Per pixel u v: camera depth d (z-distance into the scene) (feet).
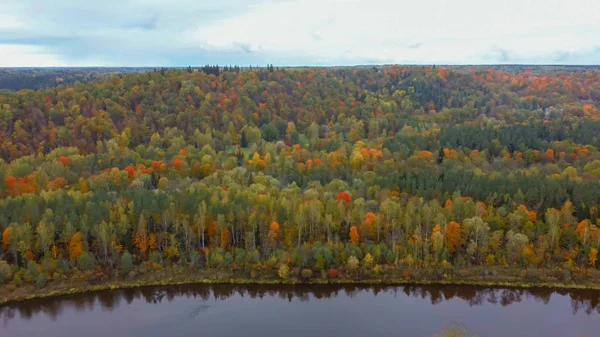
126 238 379.96
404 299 351.46
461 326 309.83
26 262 358.43
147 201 393.09
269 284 367.25
